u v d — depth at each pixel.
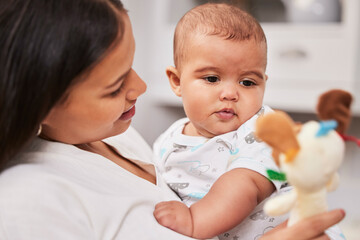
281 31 2.13
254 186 0.65
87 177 0.59
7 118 0.50
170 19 2.39
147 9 2.39
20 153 0.56
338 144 0.40
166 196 0.70
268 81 2.19
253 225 0.72
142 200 0.62
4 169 0.55
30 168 0.54
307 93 2.13
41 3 0.51
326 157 0.40
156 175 0.75
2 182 0.52
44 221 0.50
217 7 0.83
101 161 0.64
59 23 0.51
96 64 0.54
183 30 0.82
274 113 0.41
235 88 0.75
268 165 0.66
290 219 0.50
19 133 0.52
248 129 0.73
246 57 0.74
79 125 0.59
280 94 2.17
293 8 2.18
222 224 0.62
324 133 0.40
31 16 0.50
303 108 2.14
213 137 0.79
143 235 0.57
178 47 0.83
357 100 2.04
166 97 2.41
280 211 0.43
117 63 0.56
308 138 0.40
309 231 0.47
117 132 0.67
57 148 0.60
